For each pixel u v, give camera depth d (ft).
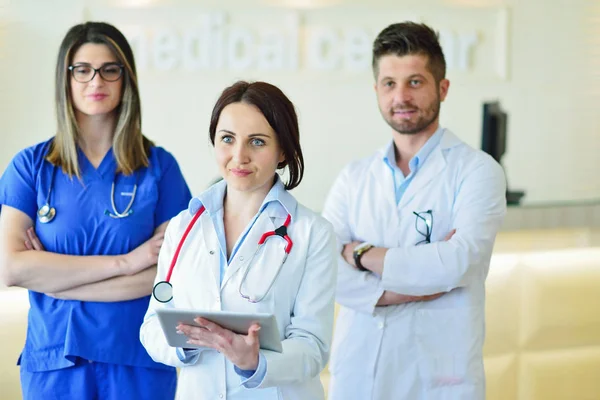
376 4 16.10
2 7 14.79
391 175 8.13
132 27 15.33
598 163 17.81
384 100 7.95
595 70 17.69
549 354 11.19
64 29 14.96
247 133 5.69
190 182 15.79
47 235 7.33
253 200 6.04
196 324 5.40
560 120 17.57
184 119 15.66
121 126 7.48
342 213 8.29
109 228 7.36
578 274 11.19
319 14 15.92
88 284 7.27
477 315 7.82
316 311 5.85
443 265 7.47
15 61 14.89
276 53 15.76
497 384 10.93
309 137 16.15
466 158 7.92
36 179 7.41
